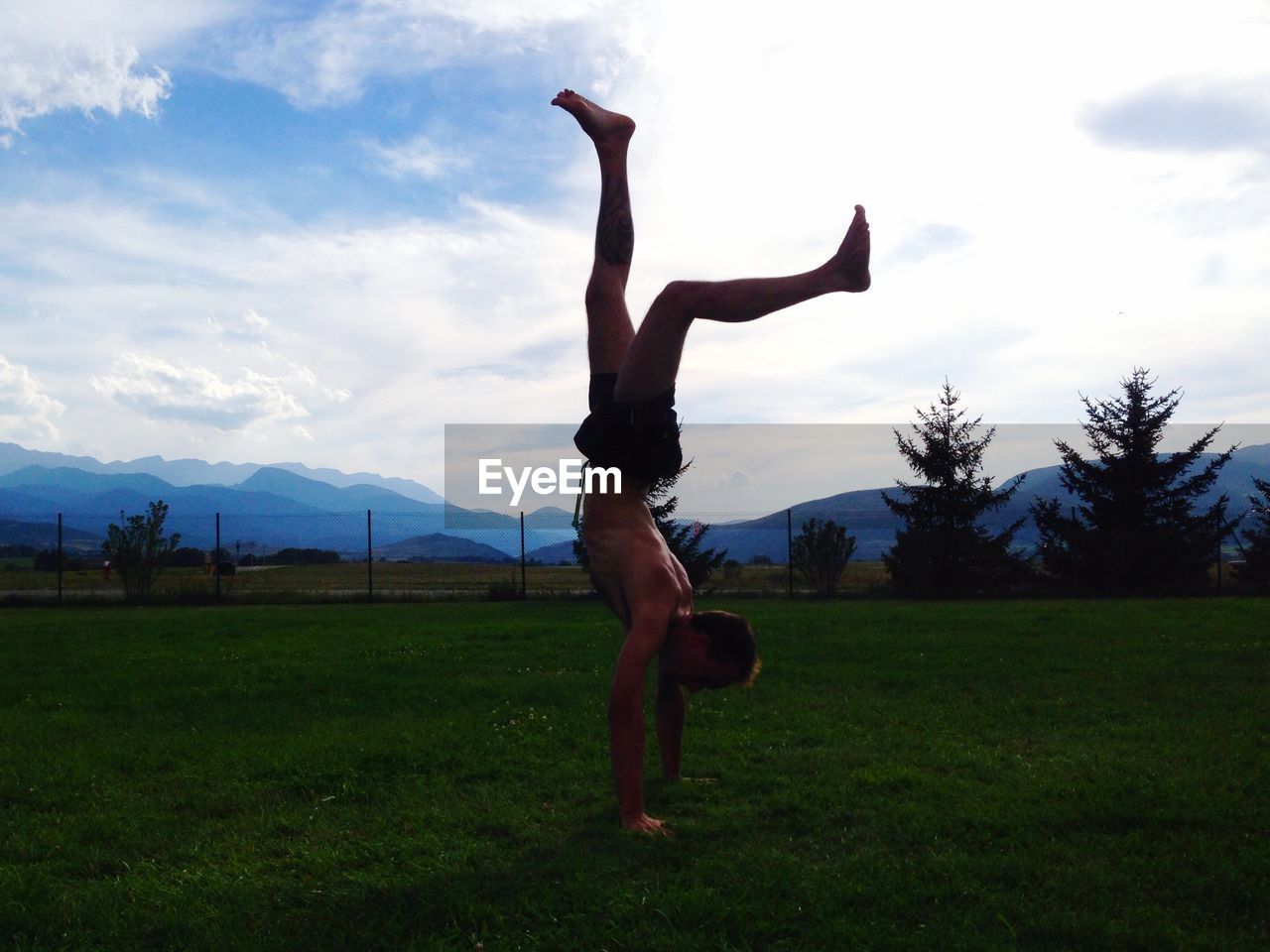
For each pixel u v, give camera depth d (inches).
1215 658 405.1
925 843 172.4
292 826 188.7
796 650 446.6
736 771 229.9
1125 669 375.6
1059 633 511.2
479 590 983.0
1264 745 250.5
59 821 193.8
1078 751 243.0
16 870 164.4
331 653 465.4
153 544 945.5
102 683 374.9
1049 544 1005.2
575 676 376.2
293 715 307.3
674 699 220.1
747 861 163.3
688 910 139.5
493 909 142.6
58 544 933.2
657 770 233.1
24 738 275.4
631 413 202.8
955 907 143.2
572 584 978.1
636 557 198.8
